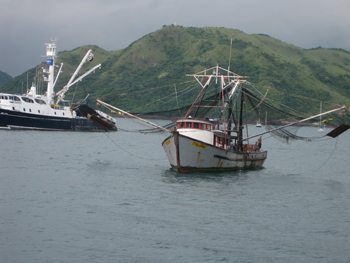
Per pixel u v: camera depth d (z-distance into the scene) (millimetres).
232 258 35625
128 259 34781
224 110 80375
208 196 56031
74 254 35375
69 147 113125
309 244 39500
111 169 76750
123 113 79125
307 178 76812
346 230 44062
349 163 107312
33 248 36188
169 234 40375
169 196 55188
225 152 74562
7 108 144250
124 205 49906
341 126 79750
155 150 118875
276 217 47656
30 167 75312
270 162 101750
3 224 41375
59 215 44969
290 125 84062
